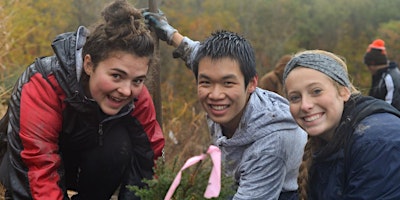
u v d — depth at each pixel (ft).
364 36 105.70
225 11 87.97
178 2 81.10
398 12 107.55
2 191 9.18
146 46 8.19
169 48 57.57
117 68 8.07
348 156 7.93
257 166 9.25
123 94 8.19
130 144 9.38
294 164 9.73
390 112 8.04
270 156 9.21
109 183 9.58
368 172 7.57
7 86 18.16
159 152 9.62
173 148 22.79
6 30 19.99
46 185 8.41
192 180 6.86
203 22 80.74
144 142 9.44
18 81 8.95
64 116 8.66
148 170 9.56
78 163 9.55
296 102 8.36
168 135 23.25
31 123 8.43
